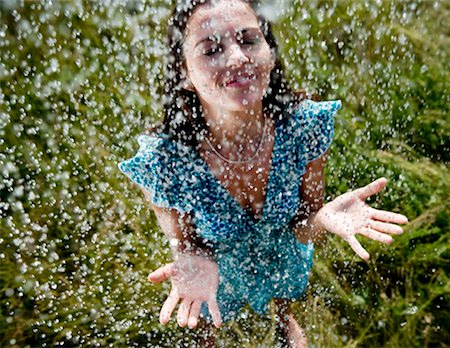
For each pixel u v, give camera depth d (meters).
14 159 2.64
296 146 1.74
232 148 1.69
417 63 2.82
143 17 2.75
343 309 2.21
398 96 2.72
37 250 2.43
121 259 2.38
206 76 1.54
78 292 2.31
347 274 2.29
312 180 1.85
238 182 1.73
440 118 2.65
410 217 2.40
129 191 2.52
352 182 2.48
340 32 2.86
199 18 1.51
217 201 1.75
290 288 2.00
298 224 1.83
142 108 2.65
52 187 2.56
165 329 2.20
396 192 2.45
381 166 2.50
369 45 2.86
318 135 1.75
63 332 2.22
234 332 2.12
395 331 2.16
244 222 1.78
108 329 2.23
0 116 2.71
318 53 2.81
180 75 1.65
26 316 2.26
